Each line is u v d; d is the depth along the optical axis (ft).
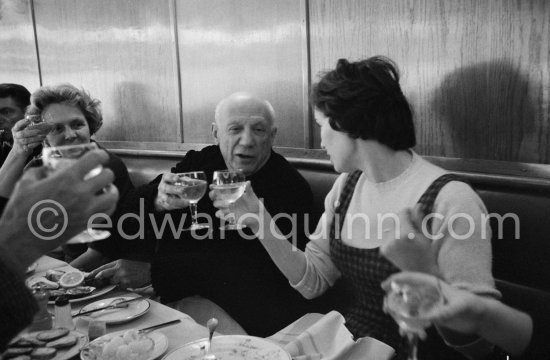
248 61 9.20
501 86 5.85
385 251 3.69
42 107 7.80
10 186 7.01
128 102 12.36
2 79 16.81
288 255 5.12
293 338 4.80
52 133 7.79
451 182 4.15
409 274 3.13
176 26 10.58
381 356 4.13
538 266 5.15
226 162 6.85
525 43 5.58
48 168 2.45
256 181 6.68
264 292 6.15
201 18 9.99
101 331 4.01
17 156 7.09
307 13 7.97
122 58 12.22
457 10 6.13
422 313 3.05
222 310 5.82
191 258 6.25
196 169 7.30
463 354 3.90
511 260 5.35
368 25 7.17
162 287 5.94
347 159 4.68
